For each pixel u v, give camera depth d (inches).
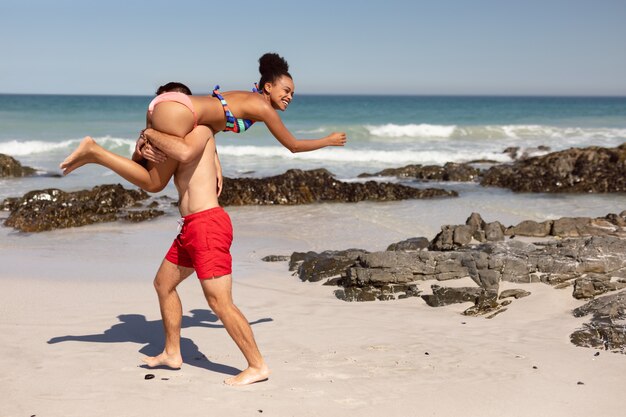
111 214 545.6
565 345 225.8
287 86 186.7
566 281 286.7
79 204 537.3
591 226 382.9
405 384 184.7
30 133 1280.8
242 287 316.8
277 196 647.8
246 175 813.2
